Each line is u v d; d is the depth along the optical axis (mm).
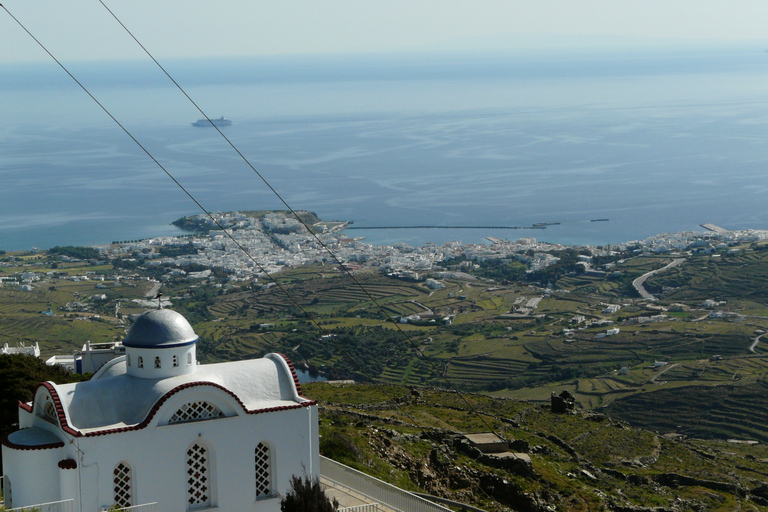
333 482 52844
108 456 39719
